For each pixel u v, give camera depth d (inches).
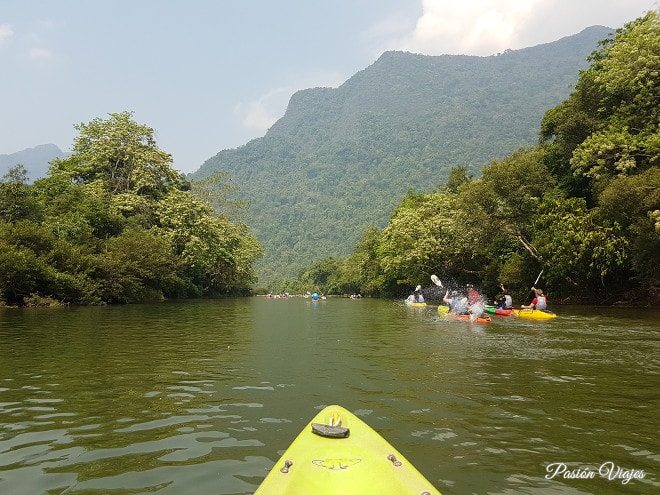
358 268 2669.8
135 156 1541.6
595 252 882.1
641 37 944.9
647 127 939.3
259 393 261.6
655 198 757.9
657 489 145.9
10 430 200.2
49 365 337.4
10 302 966.4
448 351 400.2
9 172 1214.9
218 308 1083.3
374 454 146.0
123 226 1330.0
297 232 7790.4
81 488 146.1
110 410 229.1
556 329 553.0
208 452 175.8
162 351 402.9
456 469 159.8
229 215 2512.3
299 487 123.3
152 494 141.8
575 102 1187.3
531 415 219.9
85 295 1027.3
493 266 1309.1
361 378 298.0
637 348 407.2
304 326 644.1
